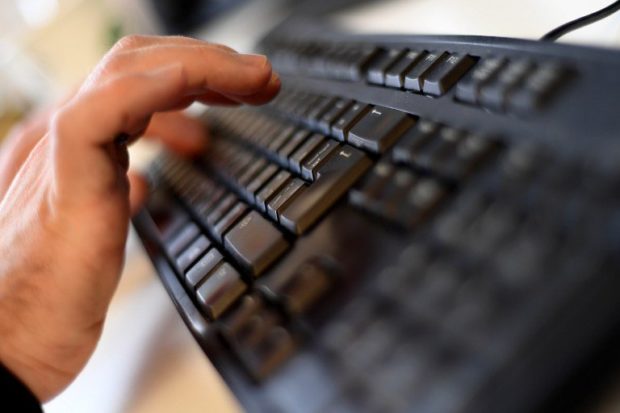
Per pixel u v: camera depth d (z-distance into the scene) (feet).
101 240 0.79
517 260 0.46
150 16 2.30
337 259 0.62
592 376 0.39
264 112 1.12
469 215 0.53
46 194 0.80
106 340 1.03
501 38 0.70
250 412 0.57
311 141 0.83
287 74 1.22
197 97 1.03
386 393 0.47
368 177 0.68
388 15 1.39
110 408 0.84
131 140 1.03
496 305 0.45
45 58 2.74
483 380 0.42
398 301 0.52
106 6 2.50
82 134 0.75
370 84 0.88
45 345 0.85
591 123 0.51
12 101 3.04
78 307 0.83
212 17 2.11
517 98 0.59
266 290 0.67
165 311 1.04
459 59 0.72
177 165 1.27
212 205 0.94
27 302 0.83
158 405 0.79
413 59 0.81
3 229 0.87
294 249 0.69
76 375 0.92
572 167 0.49
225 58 0.86
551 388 0.39
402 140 0.68
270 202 0.78
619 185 0.45
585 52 0.58
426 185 0.60
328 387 0.52
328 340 0.55
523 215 0.49
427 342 0.47
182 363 0.85
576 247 0.44
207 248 0.84
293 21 1.58
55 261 0.80
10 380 0.80
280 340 0.59
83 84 0.90
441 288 0.49
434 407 0.43
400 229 0.58
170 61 0.84
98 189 0.77
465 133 0.62
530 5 1.09
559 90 0.56
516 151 0.55
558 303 0.42
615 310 0.39
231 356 0.63
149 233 1.07
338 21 1.47
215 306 0.70
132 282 1.18
